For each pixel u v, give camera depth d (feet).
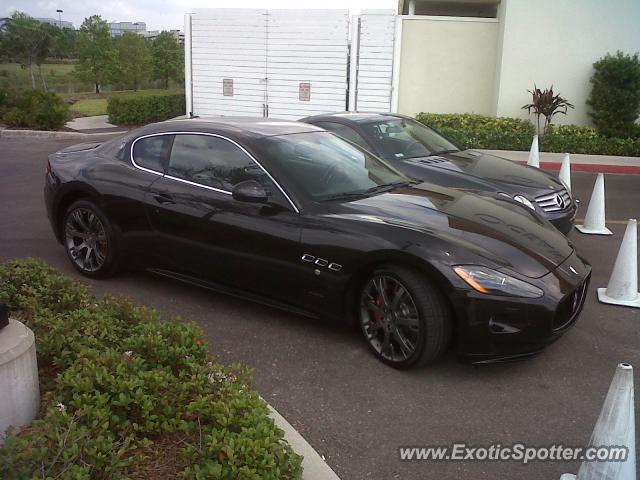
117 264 18.29
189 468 7.87
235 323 15.74
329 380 12.98
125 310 12.41
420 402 12.23
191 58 54.60
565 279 13.39
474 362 13.03
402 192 16.30
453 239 13.38
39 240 22.91
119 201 17.60
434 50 48.83
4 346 8.65
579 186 35.96
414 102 49.96
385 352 13.58
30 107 54.03
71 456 7.56
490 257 13.11
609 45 44.11
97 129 54.80
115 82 93.71
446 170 22.41
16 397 8.71
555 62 44.98
